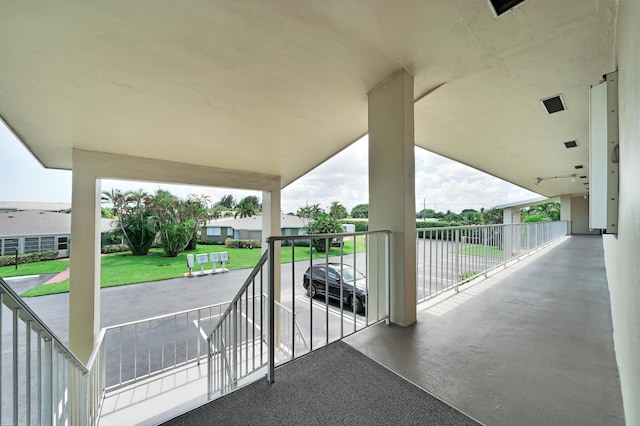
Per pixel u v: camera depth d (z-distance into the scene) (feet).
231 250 81.87
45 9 5.38
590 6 5.99
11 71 6.75
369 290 8.54
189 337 20.36
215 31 6.39
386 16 6.27
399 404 4.40
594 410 4.10
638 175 2.68
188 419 4.14
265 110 9.91
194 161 13.05
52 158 10.91
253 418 4.15
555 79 8.93
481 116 11.86
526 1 5.95
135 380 11.83
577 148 16.05
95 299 10.45
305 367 5.48
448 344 6.35
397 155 7.92
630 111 3.33
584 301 9.39
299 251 67.92
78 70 6.98
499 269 14.73
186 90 8.28
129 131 9.86
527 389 4.66
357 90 8.93
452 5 6.03
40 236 67.87
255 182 15.65
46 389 4.15
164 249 70.85
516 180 26.27
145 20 5.90
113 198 70.08
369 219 8.63
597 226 5.49
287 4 5.86
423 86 9.28
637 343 2.82
